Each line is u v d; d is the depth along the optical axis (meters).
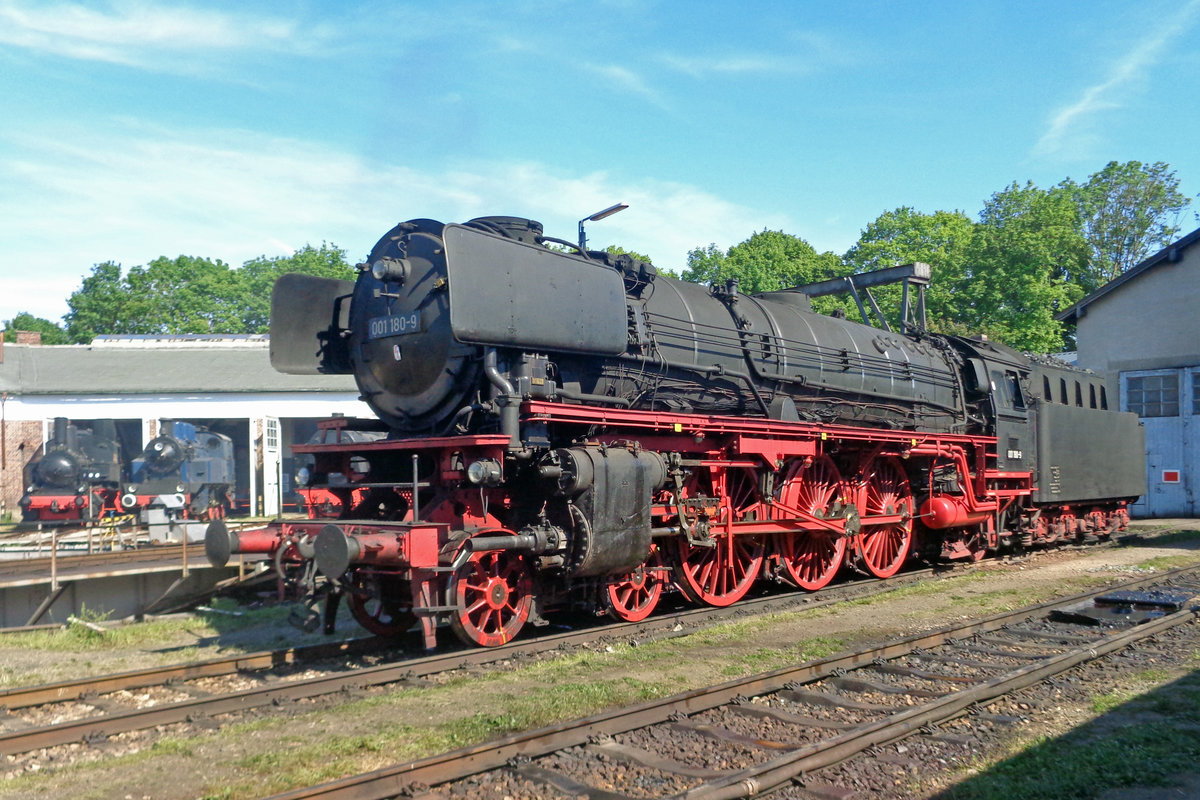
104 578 12.26
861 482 13.13
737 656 8.12
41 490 24.22
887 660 7.75
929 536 15.30
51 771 5.37
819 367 12.33
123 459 28.06
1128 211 52.53
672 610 10.77
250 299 73.56
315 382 31.03
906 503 14.00
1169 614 9.79
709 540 10.12
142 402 30.16
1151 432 26.02
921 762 5.33
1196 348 24.97
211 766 5.39
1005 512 16.17
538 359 8.55
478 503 8.63
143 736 6.07
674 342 10.29
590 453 8.59
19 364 32.28
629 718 5.85
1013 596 11.64
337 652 8.62
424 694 6.90
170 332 67.44
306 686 6.94
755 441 10.78
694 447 10.22
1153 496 25.97
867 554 13.48
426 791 4.80
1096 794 4.90
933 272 44.84
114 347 35.03
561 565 8.52
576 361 9.21
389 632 9.59
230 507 28.94
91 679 7.22
